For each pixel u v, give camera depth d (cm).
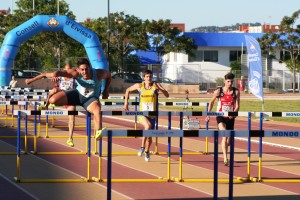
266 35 6869
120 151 1614
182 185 1143
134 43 6638
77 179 1170
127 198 1019
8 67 3934
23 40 3959
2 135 1975
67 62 1705
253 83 2738
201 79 7362
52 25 3931
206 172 1298
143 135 859
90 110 1180
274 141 1919
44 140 1853
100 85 1207
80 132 2114
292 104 4103
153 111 1358
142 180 1175
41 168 1310
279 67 7281
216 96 1412
